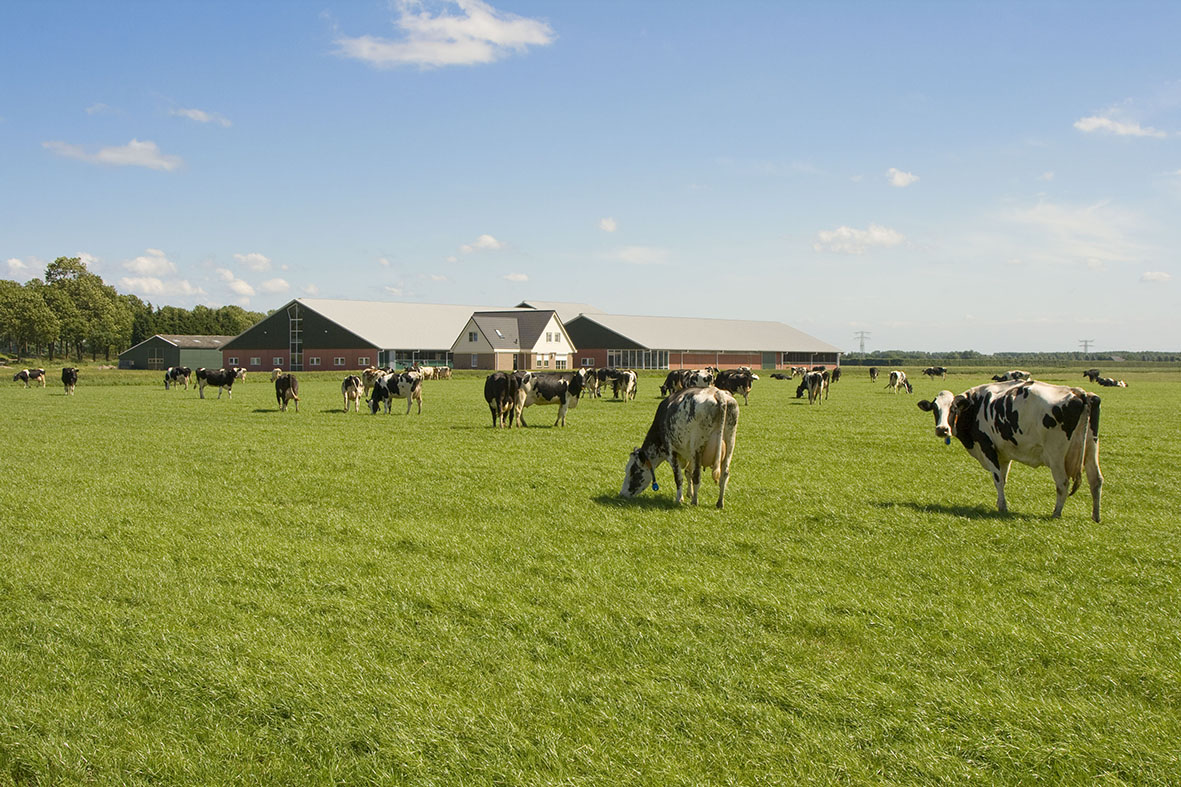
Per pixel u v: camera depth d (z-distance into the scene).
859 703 5.80
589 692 6.00
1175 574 9.00
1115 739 5.30
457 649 6.83
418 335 104.31
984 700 5.81
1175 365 191.38
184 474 16.22
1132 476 16.19
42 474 16.05
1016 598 8.15
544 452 19.62
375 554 9.89
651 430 13.37
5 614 7.77
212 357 117.44
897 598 8.12
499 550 10.10
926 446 21.39
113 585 8.63
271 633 7.20
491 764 5.08
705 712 5.68
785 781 4.87
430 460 18.11
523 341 103.19
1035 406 11.90
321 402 41.59
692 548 10.23
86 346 161.00
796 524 11.54
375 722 5.54
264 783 4.96
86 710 5.79
